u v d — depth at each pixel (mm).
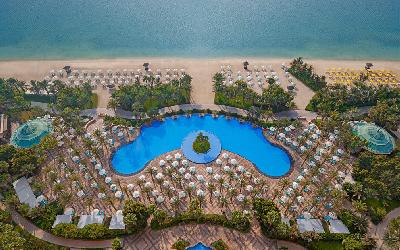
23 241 94062
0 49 181250
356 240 97750
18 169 115062
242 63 171625
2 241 92125
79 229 101125
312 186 116438
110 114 141500
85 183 117438
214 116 140750
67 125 134875
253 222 106375
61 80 159625
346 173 120062
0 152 117938
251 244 101062
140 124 136000
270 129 133000
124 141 131250
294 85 156750
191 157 125812
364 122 134000
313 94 152375
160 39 187125
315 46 185750
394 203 111812
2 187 111750
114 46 182625
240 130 136625
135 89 143000
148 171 119000
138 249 99688
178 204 108438
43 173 119625
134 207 100750
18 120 139125
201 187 116312
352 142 123312
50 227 102562
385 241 100500
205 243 101250
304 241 100250
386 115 133625
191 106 145125
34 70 167125
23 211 105188
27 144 125875
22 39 188000
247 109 143250
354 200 110938
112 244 95438
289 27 197625
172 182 117625
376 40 191000
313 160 124438
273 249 100062
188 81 148875
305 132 131125
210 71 165500
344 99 145000
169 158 123938
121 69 166375
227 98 147875
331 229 102812
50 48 181500
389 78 163000
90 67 168000
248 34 191625
